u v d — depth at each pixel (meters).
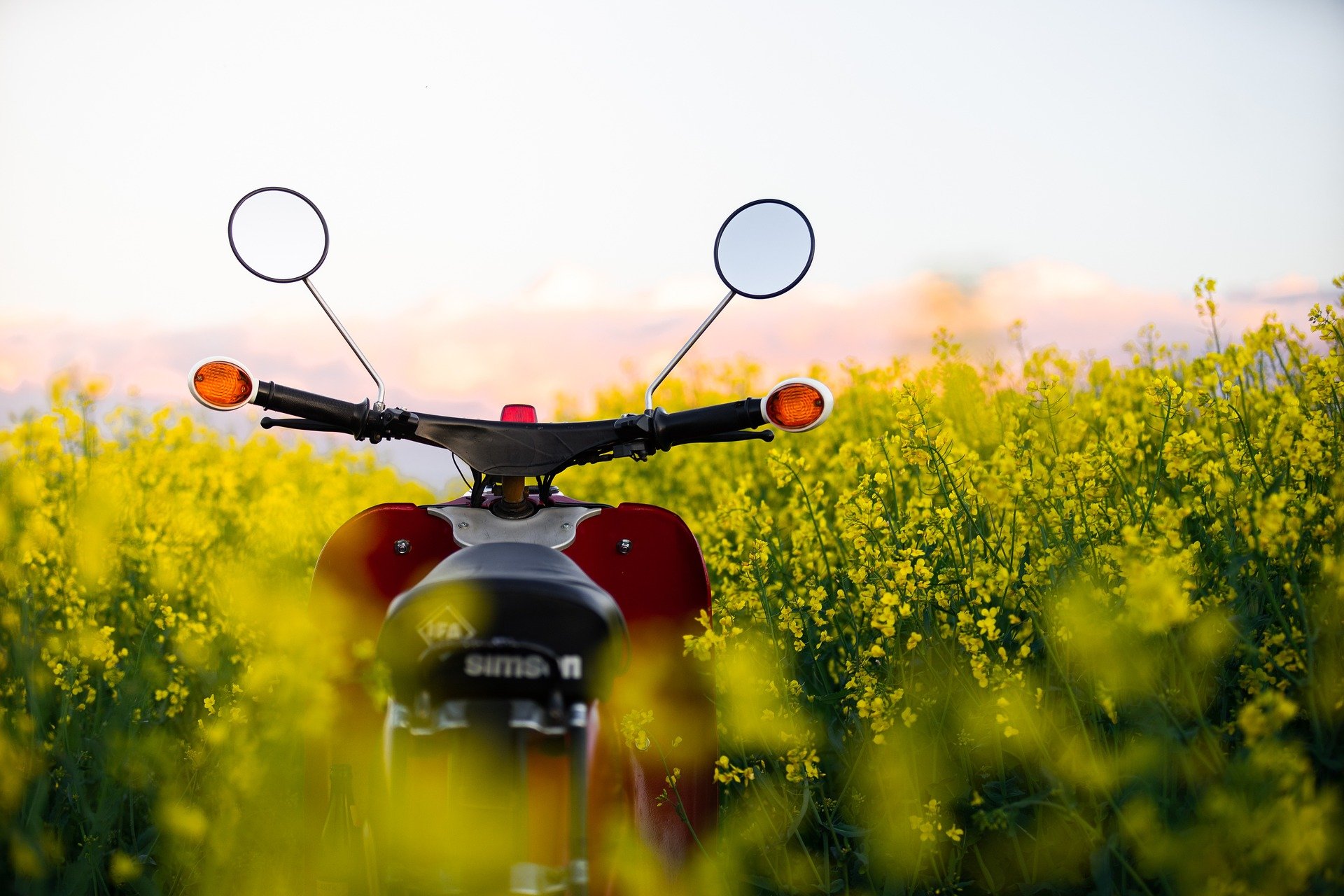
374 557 2.90
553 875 2.01
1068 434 3.82
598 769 2.17
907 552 3.20
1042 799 2.77
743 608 3.58
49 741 3.48
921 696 3.15
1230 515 3.01
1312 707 2.57
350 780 2.41
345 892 2.53
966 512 3.45
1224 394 4.30
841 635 3.69
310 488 8.00
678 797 2.92
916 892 3.01
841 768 3.33
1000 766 3.00
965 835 2.99
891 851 2.97
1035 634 3.16
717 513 4.87
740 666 3.07
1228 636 2.82
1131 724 2.86
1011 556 3.34
